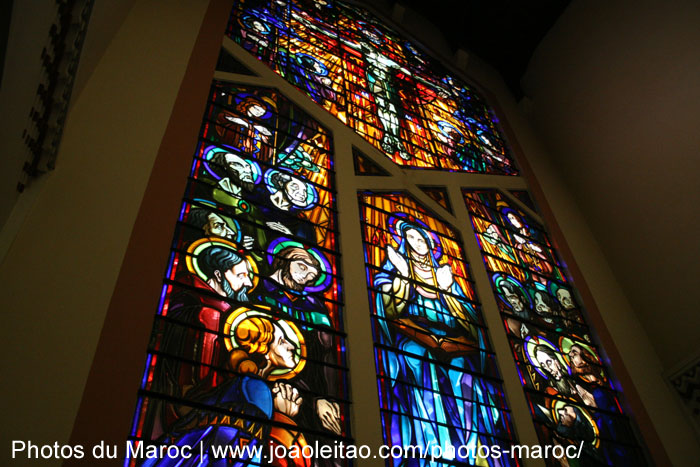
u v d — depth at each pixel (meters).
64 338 2.95
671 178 6.89
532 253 6.65
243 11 6.71
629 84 7.84
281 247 4.40
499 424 4.33
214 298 3.73
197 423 3.13
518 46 9.86
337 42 7.82
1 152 2.61
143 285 3.42
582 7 8.99
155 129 4.35
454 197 6.45
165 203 3.93
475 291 5.42
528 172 7.93
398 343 4.39
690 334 6.04
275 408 3.44
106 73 4.50
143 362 3.12
